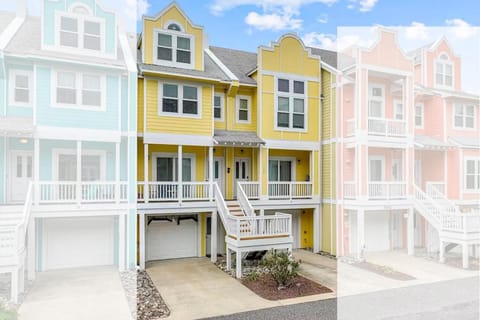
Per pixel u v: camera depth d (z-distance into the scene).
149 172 9.77
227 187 10.65
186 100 9.57
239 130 10.76
